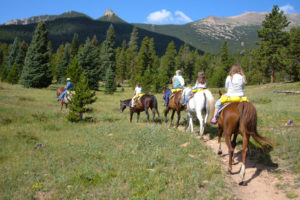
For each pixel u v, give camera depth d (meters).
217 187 5.82
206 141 9.76
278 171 6.64
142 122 14.30
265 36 54.66
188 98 10.07
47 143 9.64
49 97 28.86
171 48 92.12
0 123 13.70
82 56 45.56
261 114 15.09
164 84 45.72
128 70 95.50
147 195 5.29
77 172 6.55
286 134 9.58
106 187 5.71
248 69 98.19
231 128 6.33
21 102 22.31
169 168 6.81
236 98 6.91
